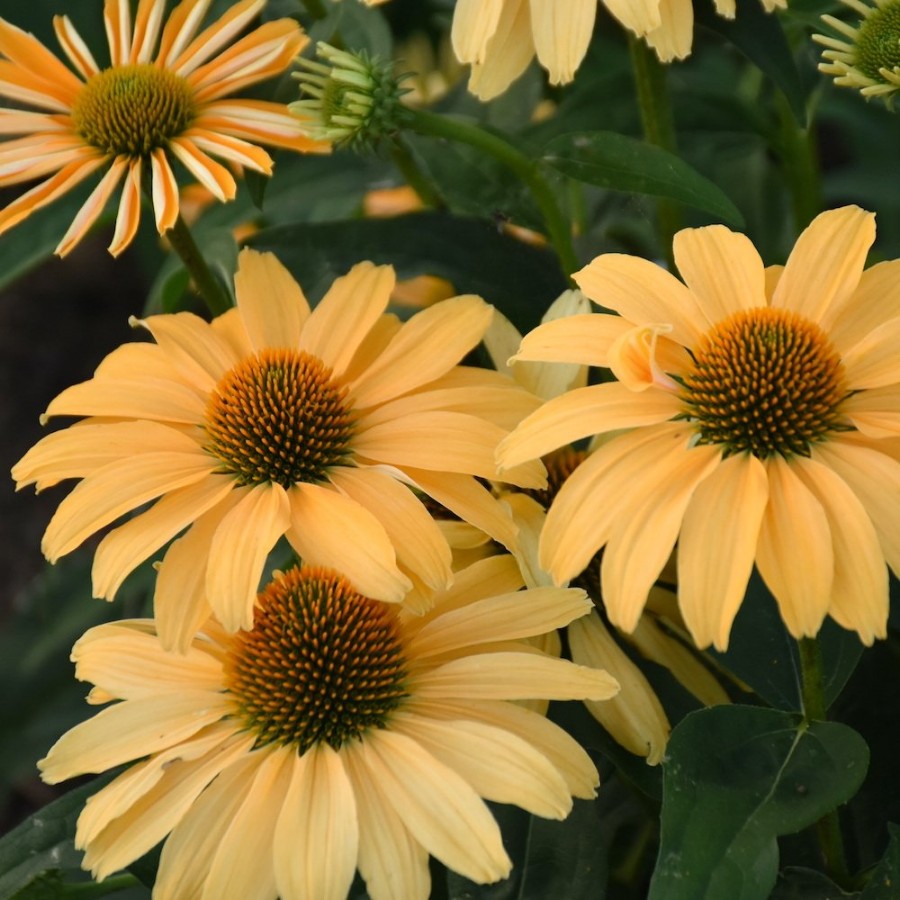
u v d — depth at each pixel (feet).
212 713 1.63
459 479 1.66
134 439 1.68
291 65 1.92
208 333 1.76
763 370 1.57
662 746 1.68
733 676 1.73
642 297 1.63
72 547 1.63
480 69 1.78
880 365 1.59
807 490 1.53
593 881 1.70
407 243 1.92
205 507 1.64
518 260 1.92
